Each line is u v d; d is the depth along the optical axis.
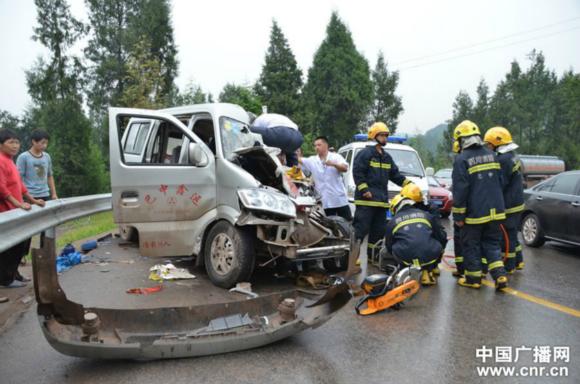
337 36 37.97
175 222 5.39
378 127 6.40
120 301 4.68
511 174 6.36
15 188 5.28
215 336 3.54
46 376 3.23
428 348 3.83
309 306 4.14
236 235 4.97
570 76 46.94
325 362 3.53
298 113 33.94
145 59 20.67
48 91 29.70
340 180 7.20
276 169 5.39
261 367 3.42
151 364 3.43
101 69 30.73
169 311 3.68
